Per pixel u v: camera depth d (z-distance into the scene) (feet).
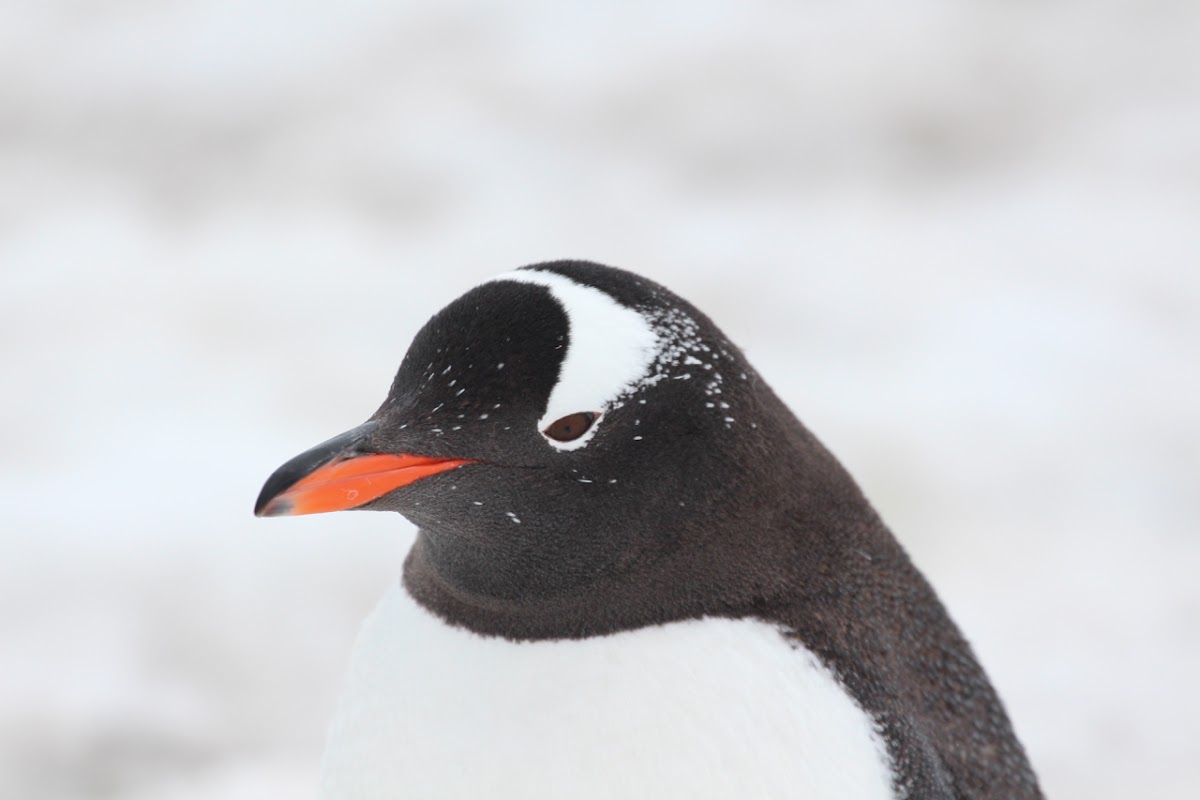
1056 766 48.98
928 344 72.90
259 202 88.48
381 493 23.25
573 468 22.98
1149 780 48.34
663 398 23.12
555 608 23.41
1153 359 72.18
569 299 23.16
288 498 23.03
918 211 87.40
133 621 53.98
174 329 74.33
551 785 22.49
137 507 59.67
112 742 49.11
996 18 101.76
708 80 96.94
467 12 103.60
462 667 23.36
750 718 22.62
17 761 48.03
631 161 91.30
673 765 22.44
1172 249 82.02
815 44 98.78
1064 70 98.68
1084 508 61.36
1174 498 62.18
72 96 98.27
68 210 87.66
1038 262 81.05
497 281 23.86
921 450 63.52
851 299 77.00
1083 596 56.85
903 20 100.99
